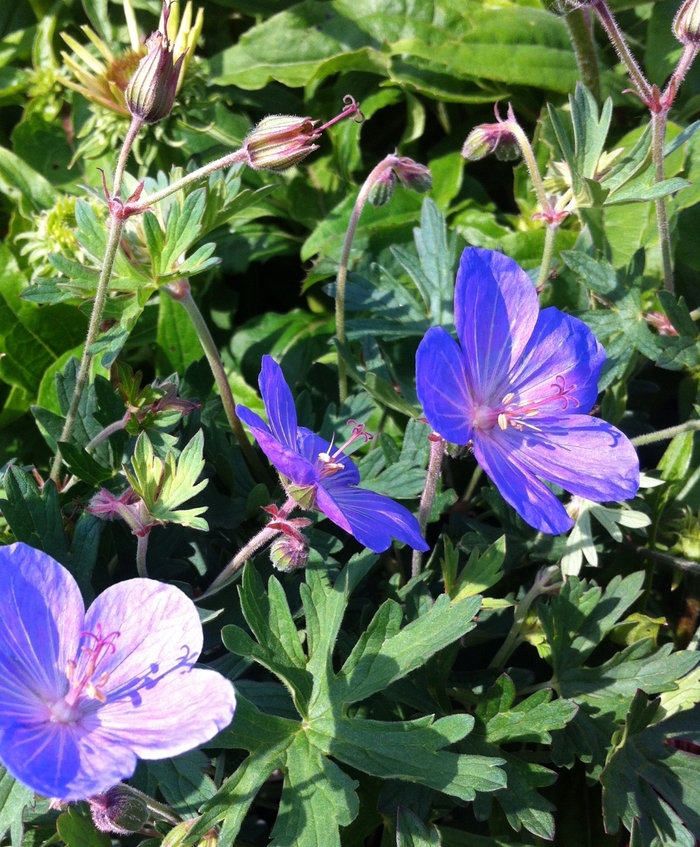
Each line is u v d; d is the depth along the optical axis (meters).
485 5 0.31
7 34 0.33
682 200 0.27
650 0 0.30
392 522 0.19
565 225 0.29
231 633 0.18
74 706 0.16
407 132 0.31
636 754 0.20
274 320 0.29
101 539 0.21
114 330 0.21
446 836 0.20
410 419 0.25
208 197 0.21
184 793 0.18
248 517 0.23
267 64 0.31
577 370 0.20
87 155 0.29
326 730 0.18
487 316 0.19
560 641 0.21
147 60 0.18
